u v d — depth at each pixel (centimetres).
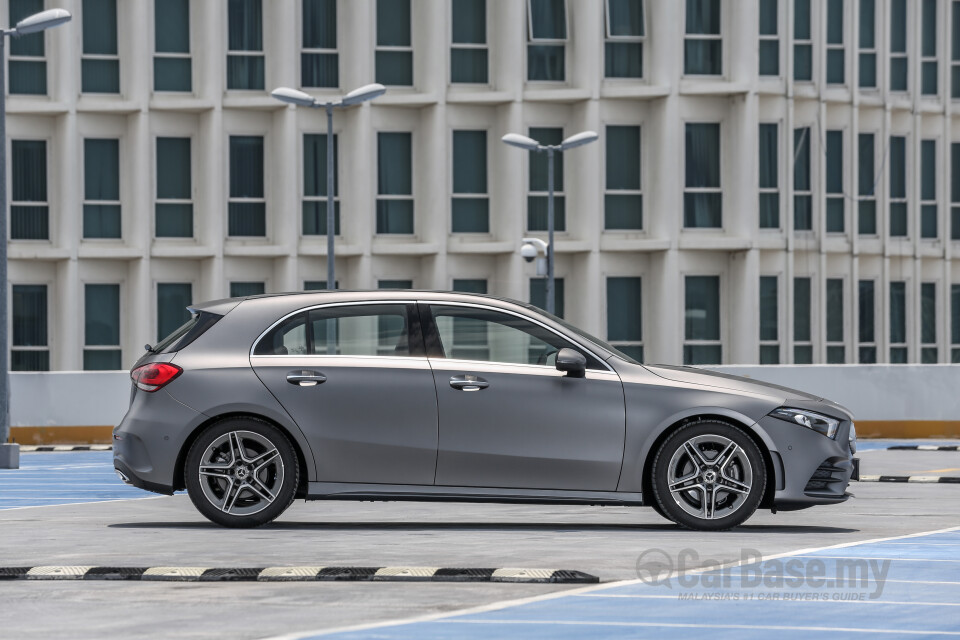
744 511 2477
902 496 3400
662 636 1509
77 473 4297
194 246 7988
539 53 8100
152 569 1952
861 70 8475
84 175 7975
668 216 7950
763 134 8056
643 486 2502
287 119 7962
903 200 8656
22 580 1930
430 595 1773
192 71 8006
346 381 2517
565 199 8138
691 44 7988
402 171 8138
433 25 8019
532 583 1872
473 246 8031
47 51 7919
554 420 2494
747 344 7919
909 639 1495
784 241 8050
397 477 2506
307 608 1683
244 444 2531
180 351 2561
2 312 4794
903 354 8706
